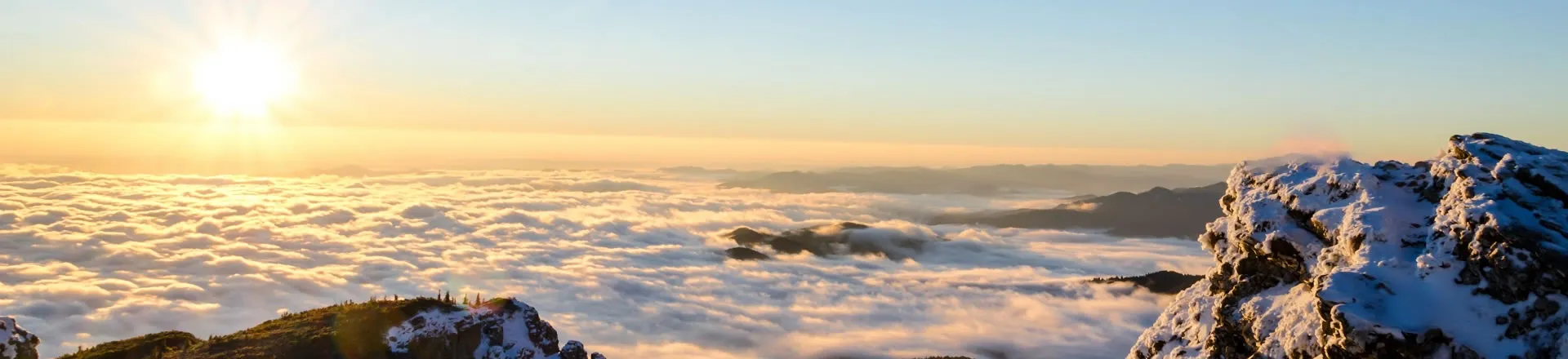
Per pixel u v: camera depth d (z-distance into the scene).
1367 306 22.75
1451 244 23.70
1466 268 22.94
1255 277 30.31
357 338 71.12
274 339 69.69
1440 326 21.91
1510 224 22.56
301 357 66.25
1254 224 30.56
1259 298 29.27
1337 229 27.31
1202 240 34.91
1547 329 20.67
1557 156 26.36
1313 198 29.50
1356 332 22.14
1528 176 24.73
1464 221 23.70
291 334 70.44
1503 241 22.33
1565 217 23.25
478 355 78.19
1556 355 20.12
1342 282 23.86
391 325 73.50
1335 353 22.73
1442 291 22.84
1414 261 24.28
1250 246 30.59
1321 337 23.98
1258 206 31.28
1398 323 22.02
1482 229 22.89
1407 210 26.48
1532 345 20.72
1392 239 25.30
